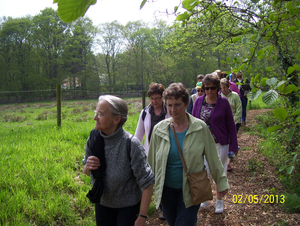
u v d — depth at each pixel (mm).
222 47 8719
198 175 2387
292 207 3537
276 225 3211
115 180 2053
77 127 8000
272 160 5230
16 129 7898
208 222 3395
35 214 3203
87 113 15875
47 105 27359
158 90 3393
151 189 2150
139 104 20688
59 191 3799
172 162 2514
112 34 52719
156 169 2588
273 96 1866
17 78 45031
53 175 4094
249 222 3330
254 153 6051
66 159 4820
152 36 52188
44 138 6219
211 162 2553
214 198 4094
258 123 9305
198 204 2412
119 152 2062
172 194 2543
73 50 48844
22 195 3416
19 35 45594
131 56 53344
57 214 3297
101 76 57531
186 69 50781
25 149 5258
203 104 3598
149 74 55688
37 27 45906
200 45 7793
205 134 2520
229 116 3523
